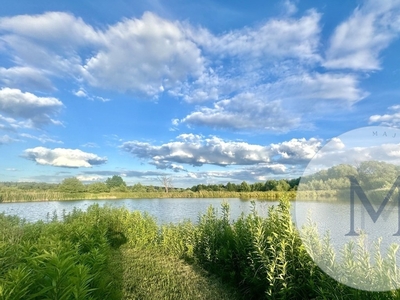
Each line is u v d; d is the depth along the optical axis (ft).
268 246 14.52
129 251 27.30
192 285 17.62
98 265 13.93
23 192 78.02
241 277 17.11
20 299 8.03
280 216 15.83
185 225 27.20
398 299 8.07
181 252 24.54
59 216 43.39
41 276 9.11
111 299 12.64
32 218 42.86
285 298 12.30
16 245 15.12
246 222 18.86
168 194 92.53
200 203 67.92
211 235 21.36
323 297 10.30
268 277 13.67
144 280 18.38
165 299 15.46
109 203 57.72
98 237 21.24
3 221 30.73
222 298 15.78
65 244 15.10
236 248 17.80
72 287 8.50
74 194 85.92
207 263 21.09
